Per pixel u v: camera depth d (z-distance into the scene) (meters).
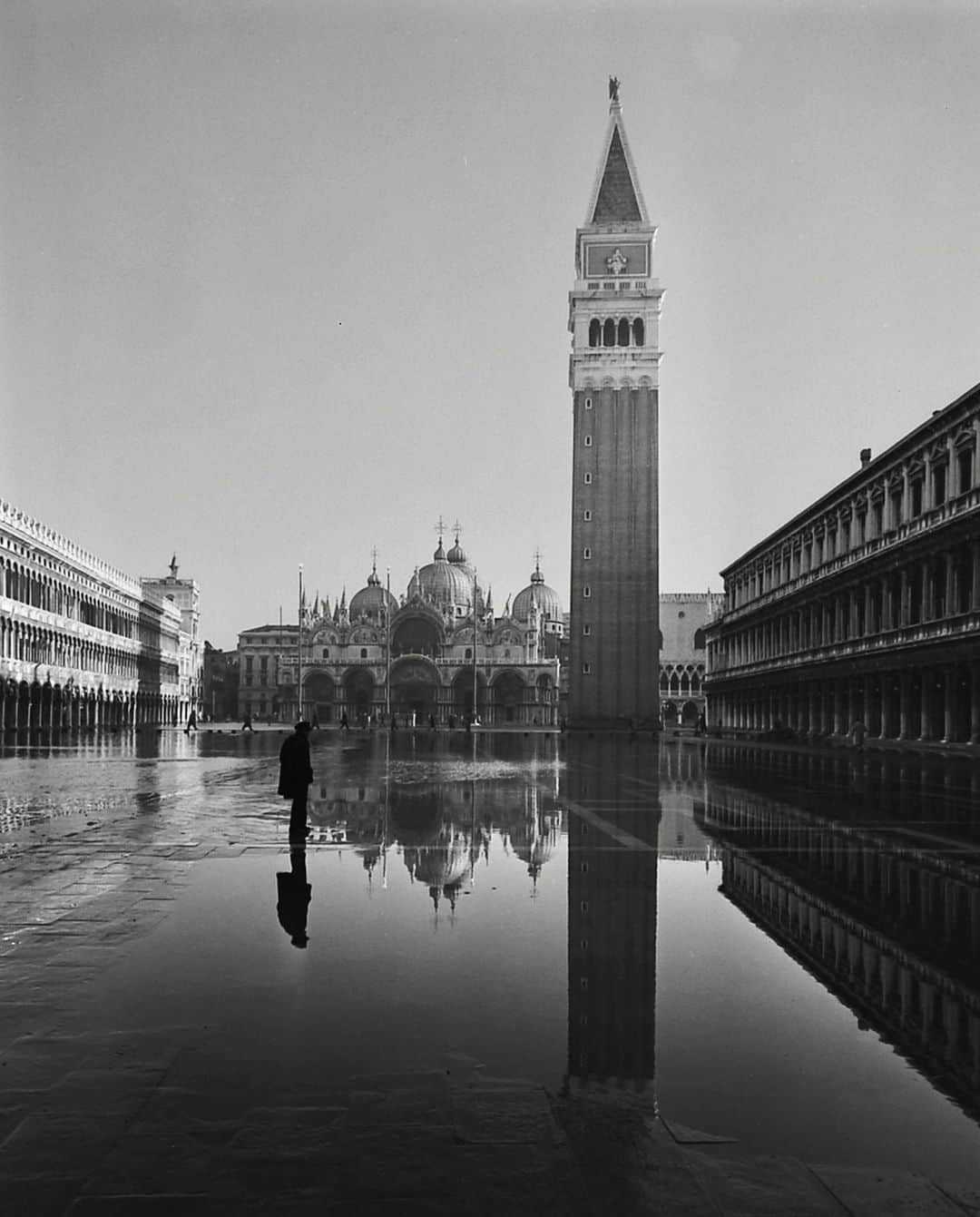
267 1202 5.91
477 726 171.62
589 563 130.75
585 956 11.34
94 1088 7.48
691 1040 8.65
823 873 16.83
